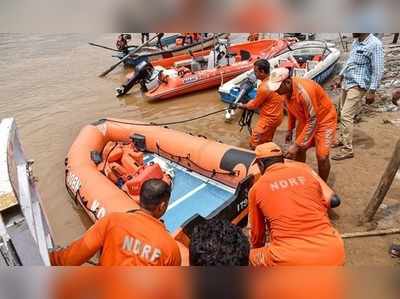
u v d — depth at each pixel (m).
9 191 1.48
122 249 1.97
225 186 4.64
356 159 5.07
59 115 7.83
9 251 1.47
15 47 13.58
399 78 7.49
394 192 4.29
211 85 8.71
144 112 7.81
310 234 2.40
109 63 11.34
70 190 4.80
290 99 3.96
